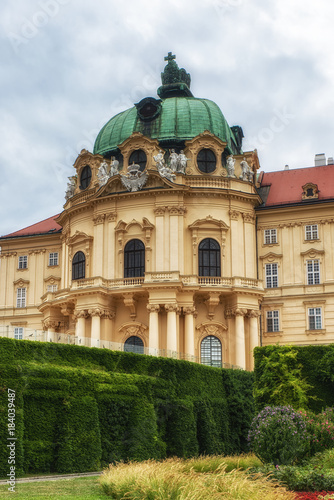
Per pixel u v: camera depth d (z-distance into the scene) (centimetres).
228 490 2456
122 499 2531
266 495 2448
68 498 2547
